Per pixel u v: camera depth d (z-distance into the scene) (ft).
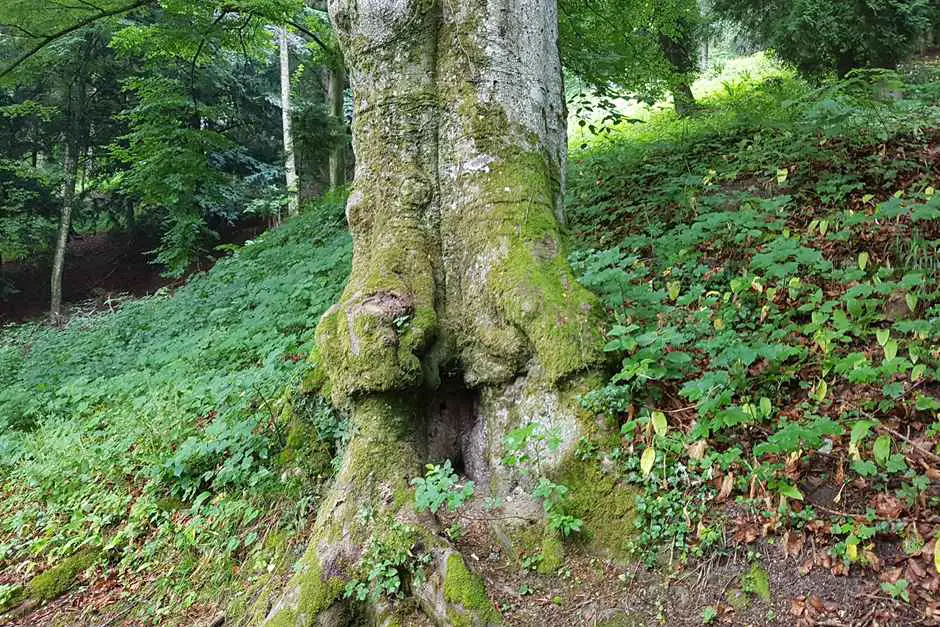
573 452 10.59
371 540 10.14
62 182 63.52
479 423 12.25
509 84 13.26
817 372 11.42
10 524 16.24
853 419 10.19
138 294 66.95
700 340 12.54
